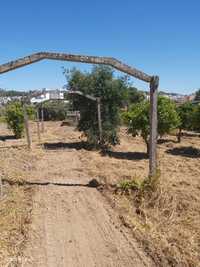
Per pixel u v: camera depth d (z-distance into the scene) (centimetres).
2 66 1217
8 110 3394
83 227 988
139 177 1486
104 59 1264
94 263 788
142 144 2905
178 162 2055
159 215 1062
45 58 1234
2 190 1261
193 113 2623
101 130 2562
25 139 3306
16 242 864
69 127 4688
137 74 1286
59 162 2055
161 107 2247
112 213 1098
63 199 1247
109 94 2584
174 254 804
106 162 2031
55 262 789
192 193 1331
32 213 1083
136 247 861
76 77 2644
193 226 980
